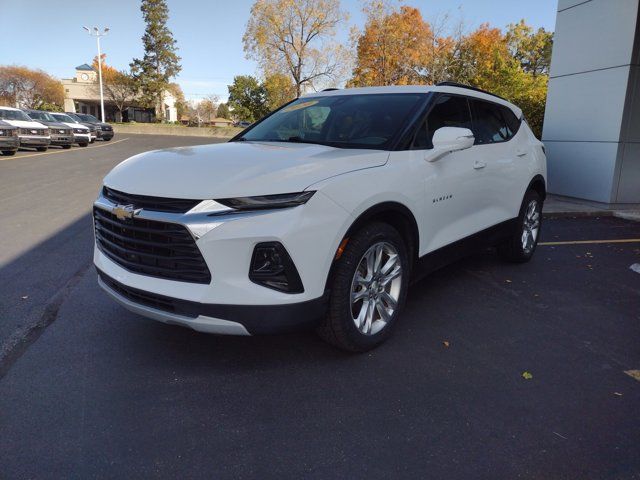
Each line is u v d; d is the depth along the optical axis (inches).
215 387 120.6
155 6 2503.7
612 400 117.5
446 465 94.6
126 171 128.6
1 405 111.6
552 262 237.8
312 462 95.0
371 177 128.3
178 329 152.3
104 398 115.2
